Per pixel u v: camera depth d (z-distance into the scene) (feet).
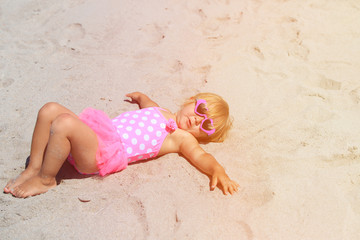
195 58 14.38
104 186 9.00
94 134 8.62
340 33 15.84
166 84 12.90
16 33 15.85
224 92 12.59
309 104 12.00
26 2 18.43
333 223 8.34
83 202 8.55
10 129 10.66
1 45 14.97
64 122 8.09
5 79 12.92
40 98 12.07
